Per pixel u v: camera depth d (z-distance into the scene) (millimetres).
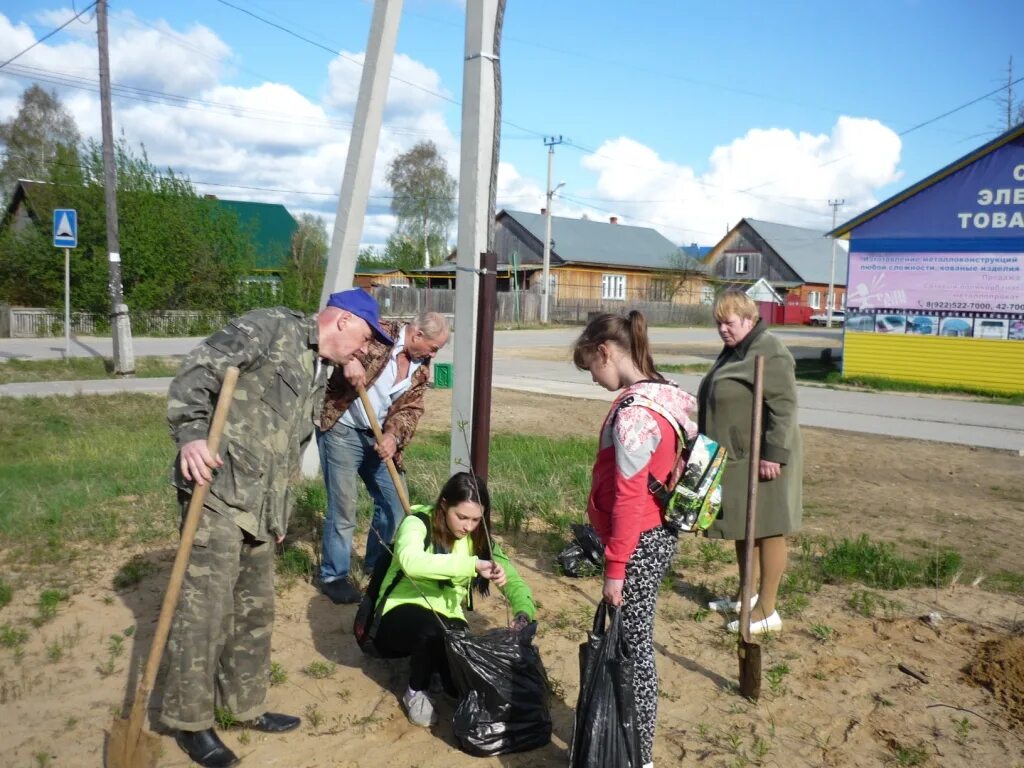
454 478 3592
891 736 3693
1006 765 3486
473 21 4953
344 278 7020
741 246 66625
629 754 2992
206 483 2984
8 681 3865
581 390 16859
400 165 72062
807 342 38875
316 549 5680
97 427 11055
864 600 5156
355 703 3826
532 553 6000
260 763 3316
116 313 17109
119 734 2934
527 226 55312
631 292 57844
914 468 10133
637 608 3123
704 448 3107
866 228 20312
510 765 3365
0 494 6742
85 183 28703
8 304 28516
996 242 18703
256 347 3162
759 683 3924
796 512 4527
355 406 4766
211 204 31828
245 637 3459
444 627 3500
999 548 6730
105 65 17203
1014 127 17969
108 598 4820
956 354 19391
